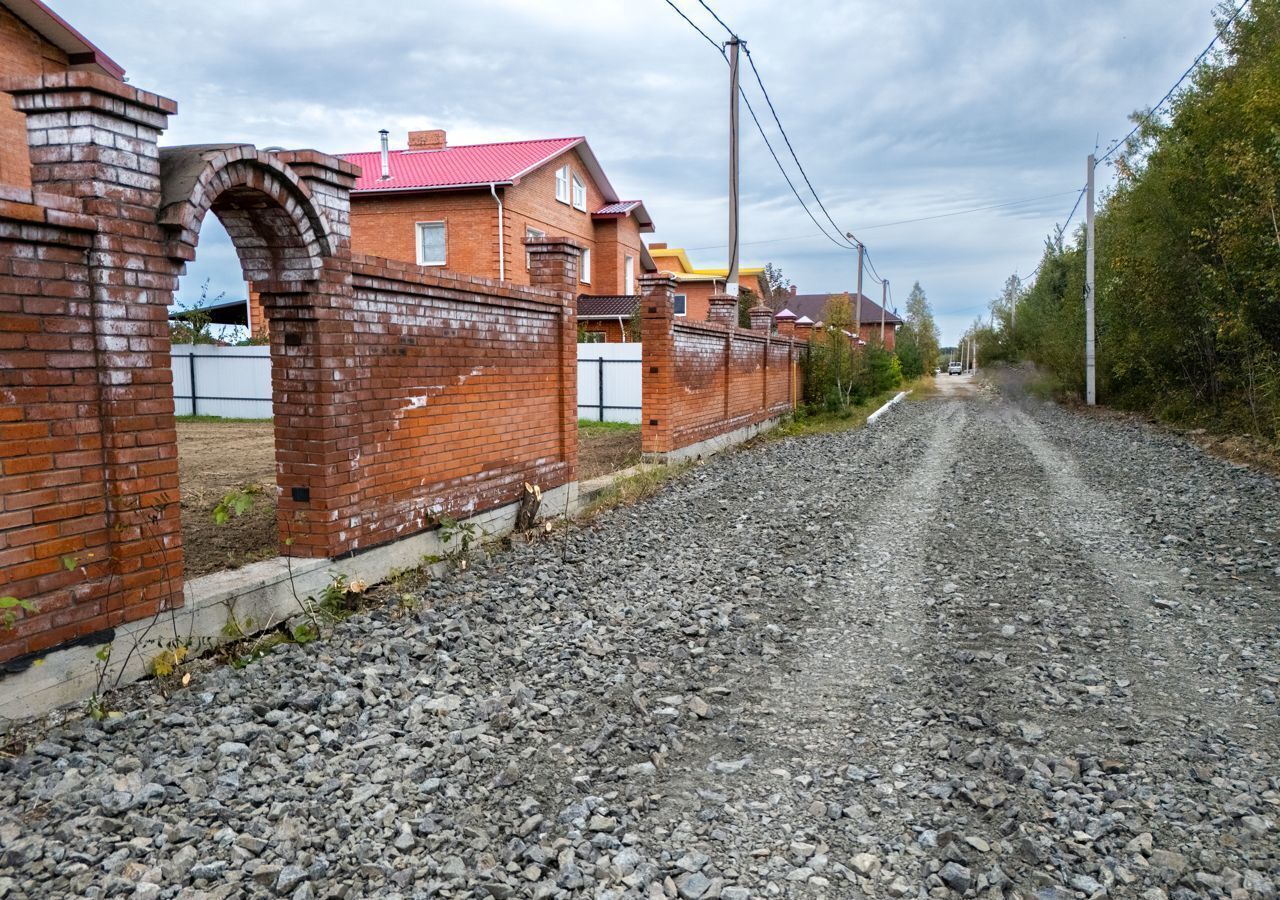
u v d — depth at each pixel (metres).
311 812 3.07
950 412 25.56
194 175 4.01
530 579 6.32
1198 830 3.12
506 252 23.80
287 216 4.76
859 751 3.81
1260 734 3.92
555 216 26.64
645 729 3.99
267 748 3.51
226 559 5.89
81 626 3.65
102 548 3.77
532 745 3.76
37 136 3.68
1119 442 15.87
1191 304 17.06
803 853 2.99
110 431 3.75
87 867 2.63
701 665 4.87
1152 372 20.50
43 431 3.47
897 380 39.78
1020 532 8.35
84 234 3.59
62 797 2.99
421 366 6.20
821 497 10.41
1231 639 5.20
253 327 27.28
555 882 2.74
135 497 3.87
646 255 33.00
